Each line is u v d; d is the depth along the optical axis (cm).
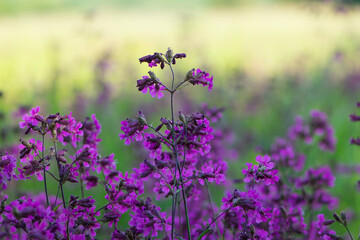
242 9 3559
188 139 284
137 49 1362
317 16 1048
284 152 495
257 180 288
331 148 630
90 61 978
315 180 443
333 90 1103
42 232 240
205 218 415
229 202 289
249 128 902
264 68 1348
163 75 1059
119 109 997
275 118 973
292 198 415
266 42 1945
